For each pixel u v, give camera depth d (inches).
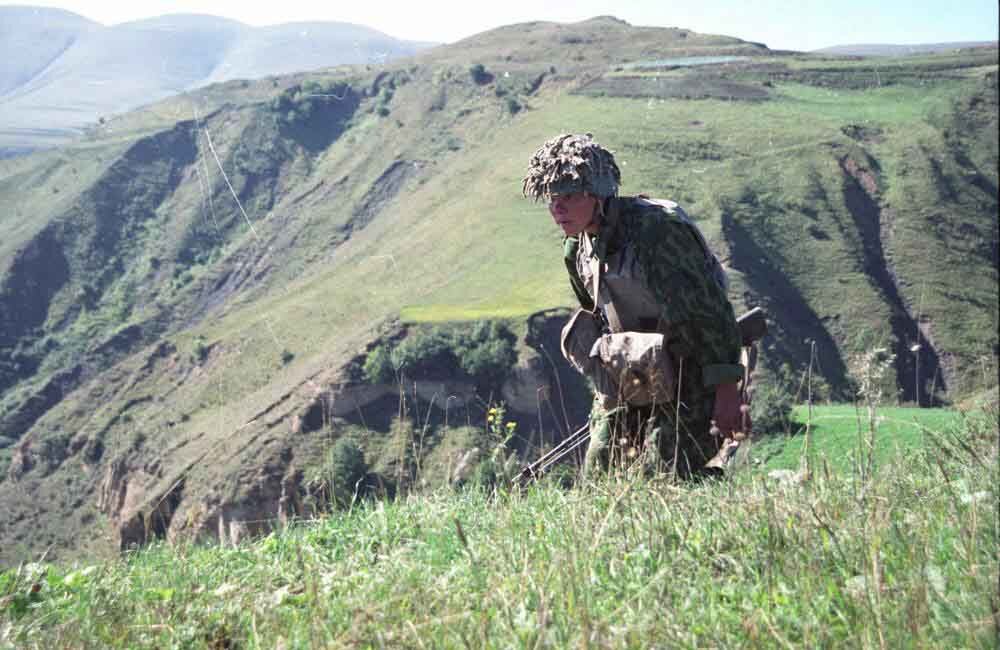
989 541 93.2
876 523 98.5
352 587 122.0
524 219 4271.7
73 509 3309.5
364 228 6673.2
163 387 3983.8
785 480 131.0
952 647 75.3
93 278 6771.7
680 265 128.9
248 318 4281.5
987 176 4938.5
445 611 96.0
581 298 145.3
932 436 143.6
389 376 2787.9
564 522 124.1
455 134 7500.0
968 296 3978.8
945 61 6909.5
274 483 2529.5
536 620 90.2
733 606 92.0
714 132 5280.5
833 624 83.9
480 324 2957.7
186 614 117.0
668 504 119.9
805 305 3806.6
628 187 4549.7
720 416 130.3
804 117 5511.8
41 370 5989.2
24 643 112.0
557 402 2632.9
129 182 7564.0
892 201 4564.5
